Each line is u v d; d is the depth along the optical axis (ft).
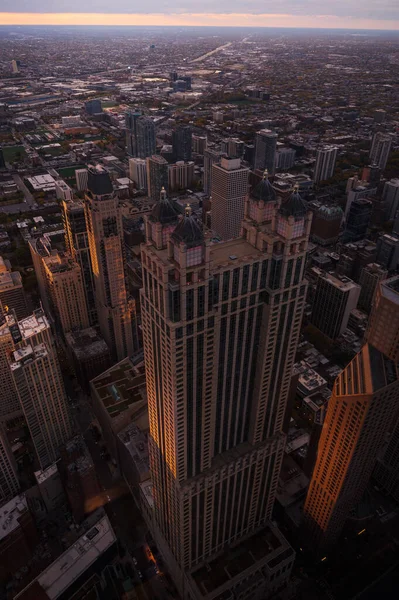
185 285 474.08
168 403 580.30
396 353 644.69
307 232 532.32
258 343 605.73
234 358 591.78
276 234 531.91
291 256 534.78
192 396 570.87
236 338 573.33
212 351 551.18
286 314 585.63
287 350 630.33
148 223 501.15
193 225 454.81
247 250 541.75
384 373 638.53
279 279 543.80
